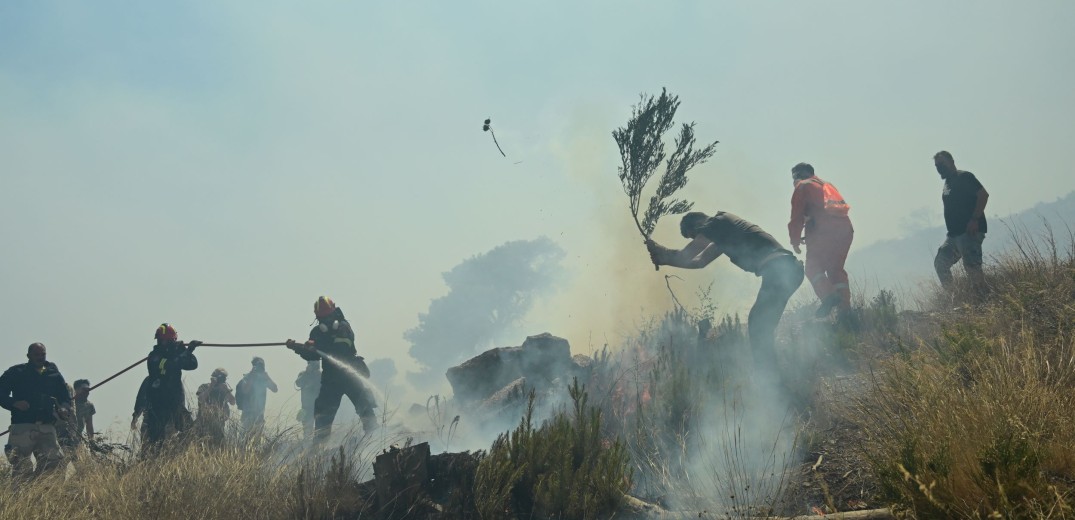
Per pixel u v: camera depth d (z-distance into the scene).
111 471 5.75
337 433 6.49
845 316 6.72
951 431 3.73
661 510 4.22
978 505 3.29
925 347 5.31
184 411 7.68
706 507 4.18
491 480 4.42
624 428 5.25
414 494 4.67
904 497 3.52
